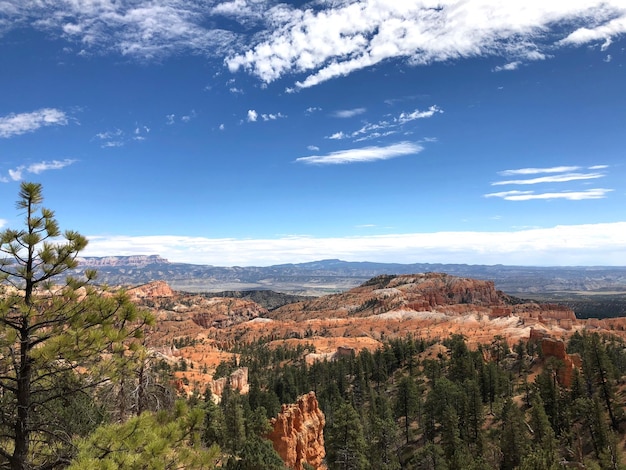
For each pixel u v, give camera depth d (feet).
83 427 46.09
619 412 215.72
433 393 244.63
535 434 203.62
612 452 178.40
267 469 143.54
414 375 380.78
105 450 37.32
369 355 417.28
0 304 37.14
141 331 43.45
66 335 38.58
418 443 249.34
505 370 358.43
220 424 212.43
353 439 200.23
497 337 491.31
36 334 40.93
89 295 42.50
